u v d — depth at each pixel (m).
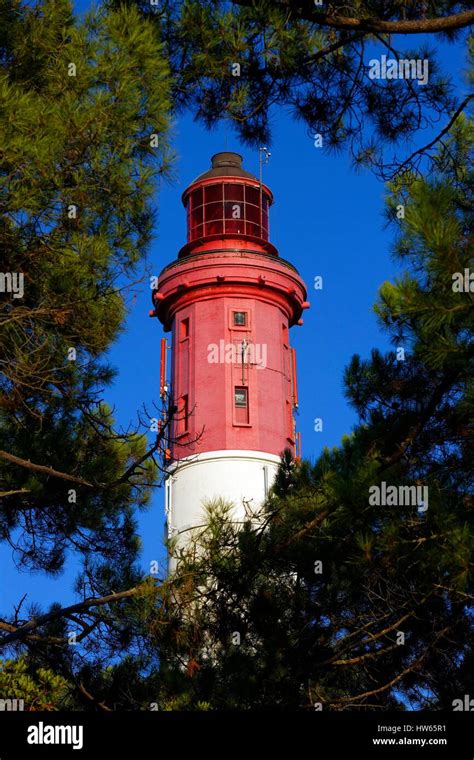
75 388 12.91
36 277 10.97
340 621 12.34
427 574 11.43
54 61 11.10
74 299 11.00
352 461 11.69
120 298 11.49
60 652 12.92
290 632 12.12
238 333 40.38
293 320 43.44
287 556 12.13
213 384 39.41
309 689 12.16
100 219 11.23
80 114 10.57
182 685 11.81
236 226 42.53
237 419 38.81
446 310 9.12
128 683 12.34
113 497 14.59
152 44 11.23
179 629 11.99
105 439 12.41
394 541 10.89
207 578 12.12
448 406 11.68
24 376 11.20
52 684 11.21
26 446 13.73
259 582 12.14
